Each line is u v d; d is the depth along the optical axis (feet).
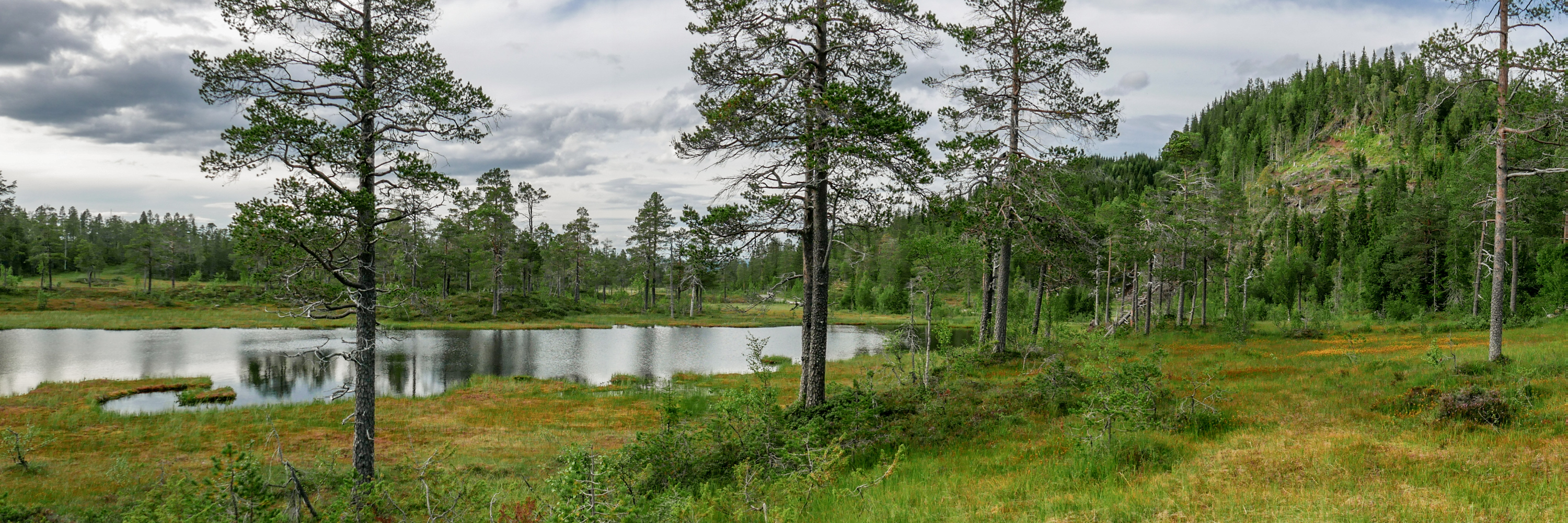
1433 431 35.73
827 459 35.53
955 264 66.59
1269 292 207.72
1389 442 33.35
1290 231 309.01
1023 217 74.43
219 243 404.36
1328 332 115.65
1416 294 159.43
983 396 53.26
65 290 253.85
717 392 86.48
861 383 66.13
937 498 30.94
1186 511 25.32
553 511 22.38
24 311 211.61
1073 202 78.38
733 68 49.98
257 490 27.81
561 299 246.88
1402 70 396.16
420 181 43.37
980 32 68.59
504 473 48.16
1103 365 53.06
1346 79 452.35
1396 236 170.09
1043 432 42.98
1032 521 26.00
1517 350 65.00
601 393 90.48
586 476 22.62
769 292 54.29
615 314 238.48
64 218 433.89
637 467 37.99
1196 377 61.87
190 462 51.11
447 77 44.21
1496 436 33.71
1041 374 56.08
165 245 293.43
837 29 48.67
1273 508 24.75
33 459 51.60
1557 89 49.78
